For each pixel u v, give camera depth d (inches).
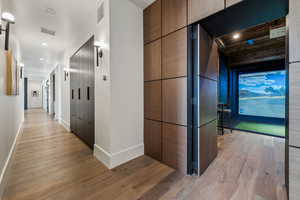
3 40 82.2
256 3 57.4
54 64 273.4
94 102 110.3
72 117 170.6
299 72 45.4
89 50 121.5
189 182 72.6
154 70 96.9
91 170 84.4
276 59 188.1
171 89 85.9
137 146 102.0
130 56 97.0
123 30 92.4
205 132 84.3
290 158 47.6
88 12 107.9
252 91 233.5
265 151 110.3
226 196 62.3
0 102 72.0
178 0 80.4
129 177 77.2
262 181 72.8
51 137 152.5
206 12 68.5
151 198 61.6
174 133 85.0
